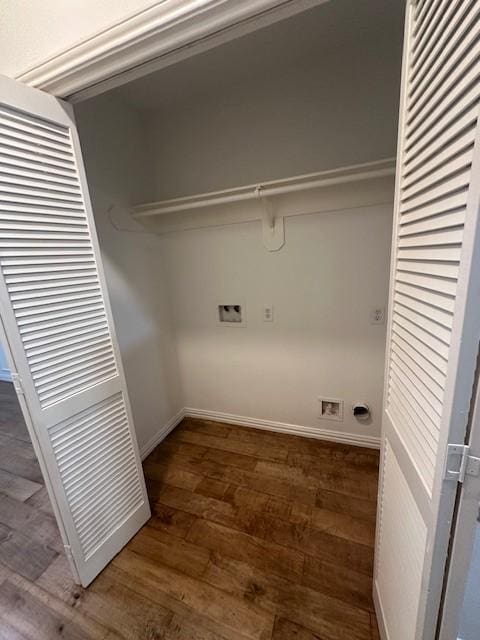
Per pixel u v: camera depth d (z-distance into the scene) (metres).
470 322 0.47
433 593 0.62
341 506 1.55
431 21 0.57
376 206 1.58
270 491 1.68
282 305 1.95
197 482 1.78
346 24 1.29
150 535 1.45
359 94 1.49
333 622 1.07
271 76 1.61
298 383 2.06
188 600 1.17
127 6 0.79
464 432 0.52
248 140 1.76
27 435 2.42
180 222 2.04
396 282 0.81
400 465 0.79
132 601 1.18
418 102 0.64
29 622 1.13
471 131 0.45
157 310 2.16
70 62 0.91
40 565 1.35
